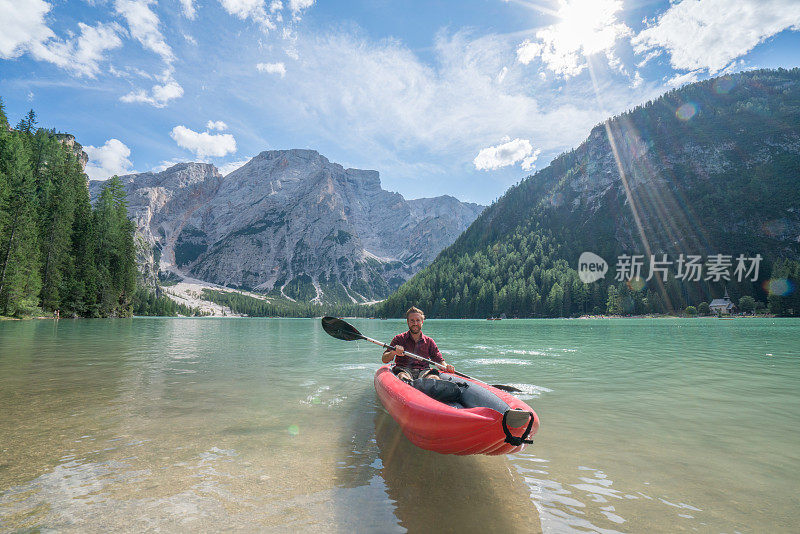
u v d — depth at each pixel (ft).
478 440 10.60
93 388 21.54
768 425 15.01
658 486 9.71
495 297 423.23
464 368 29.96
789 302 311.47
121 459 11.34
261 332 98.68
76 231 184.65
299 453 12.01
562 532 7.61
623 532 7.58
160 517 8.10
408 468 10.94
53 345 47.03
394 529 7.75
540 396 20.17
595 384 23.47
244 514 8.29
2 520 7.84
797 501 8.89
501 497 9.15
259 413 16.62
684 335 79.97
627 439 13.33
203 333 88.07
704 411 17.10
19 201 140.67
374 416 16.29
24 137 187.42
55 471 10.38
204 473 10.41
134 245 221.46
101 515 8.14
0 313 126.82
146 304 416.46
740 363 33.45
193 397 19.58
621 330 107.55
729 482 9.93
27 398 19.01
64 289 163.84
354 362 33.81
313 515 8.29
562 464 11.16
